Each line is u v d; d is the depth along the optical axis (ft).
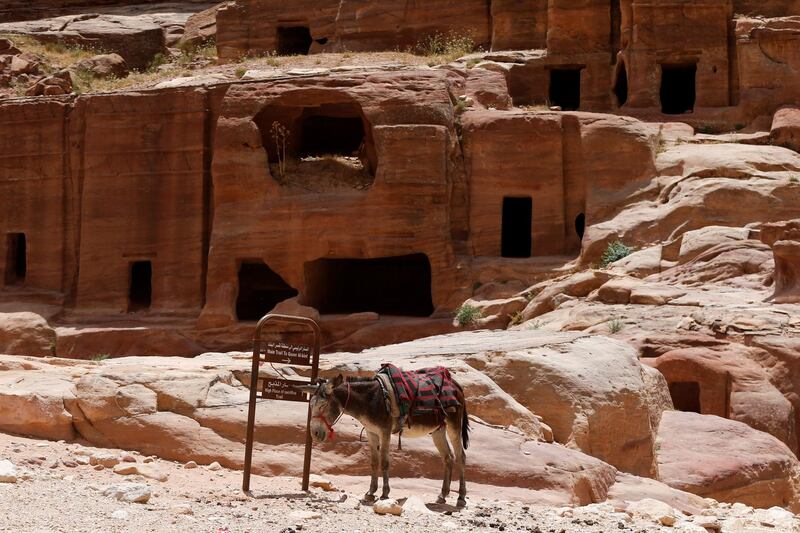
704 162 88.48
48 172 103.35
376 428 30.32
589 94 113.09
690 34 107.14
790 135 96.37
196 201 97.40
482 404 38.52
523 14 118.83
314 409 29.76
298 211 91.35
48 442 36.50
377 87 93.20
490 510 30.76
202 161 97.35
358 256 90.22
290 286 95.45
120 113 99.71
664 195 87.92
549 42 114.52
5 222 104.73
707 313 62.54
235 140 93.61
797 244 64.08
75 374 40.06
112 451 35.65
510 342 46.78
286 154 99.40
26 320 95.25
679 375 55.47
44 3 173.17
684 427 46.26
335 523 27.32
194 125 97.81
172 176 98.12
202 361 44.86
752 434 45.91
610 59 113.09
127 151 99.35
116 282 98.84
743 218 82.99
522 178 92.73
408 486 33.58
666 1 107.55
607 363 43.37
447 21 122.31
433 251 89.25
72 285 102.01
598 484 35.73
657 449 44.34
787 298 64.34
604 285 72.84
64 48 145.69
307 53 135.85
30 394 37.32
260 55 133.18
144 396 36.99
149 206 98.53
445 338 54.24
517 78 114.01
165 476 32.76
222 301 92.17
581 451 39.99
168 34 156.56
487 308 83.92
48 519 25.68
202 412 36.47
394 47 124.16
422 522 28.12
